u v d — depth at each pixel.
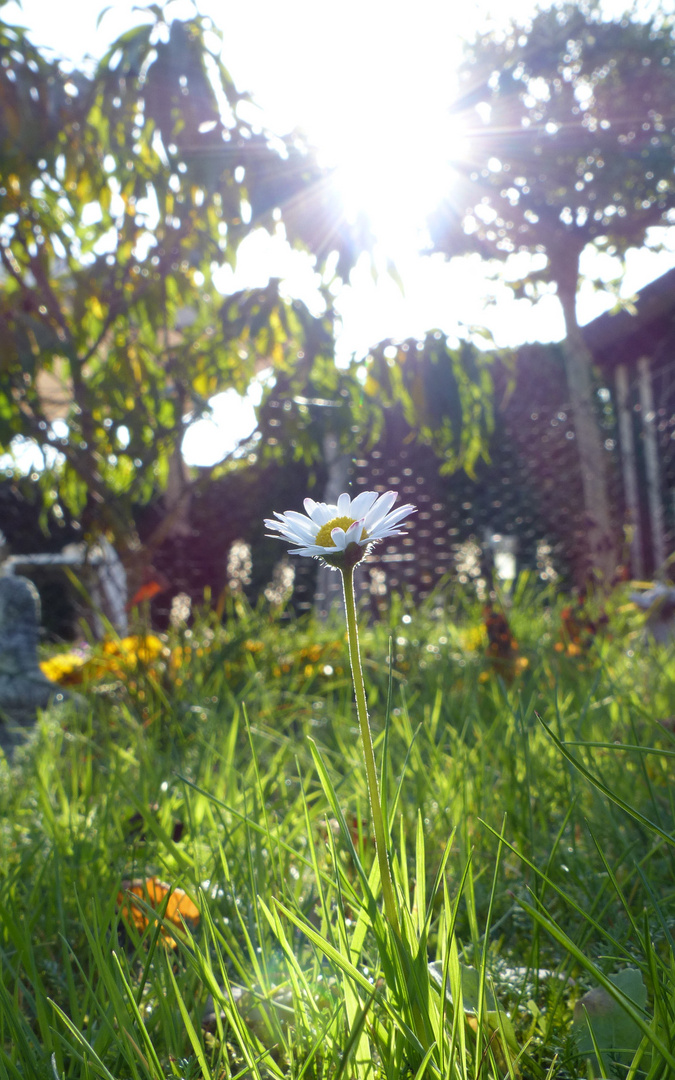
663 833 0.98
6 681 3.99
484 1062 1.02
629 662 3.77
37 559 8.45
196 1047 1.06
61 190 5.02
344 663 4.56
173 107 4.54
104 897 1.64
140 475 4.97
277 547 9.54
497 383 9.24
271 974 1.38
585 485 8.78
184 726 3.28
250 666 4.18
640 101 10.02
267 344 5.45
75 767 2.71
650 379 11.50
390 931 1.02
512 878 1.81
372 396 5.46
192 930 1.64
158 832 1.61
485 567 7.86
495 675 3.47
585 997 1.18
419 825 1.16
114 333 5.42
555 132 10.01
